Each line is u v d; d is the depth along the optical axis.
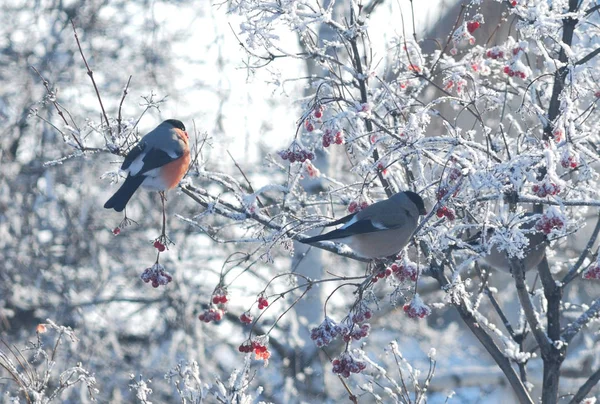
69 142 10.16
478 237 10.21
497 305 11.43
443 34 14.04
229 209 10.89
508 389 18.28
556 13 10.49
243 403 9.78
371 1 12.59
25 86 20.36
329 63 11.11
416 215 9.74
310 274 18.59
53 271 19.50
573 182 11.22
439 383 18.47
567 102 9.09
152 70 20.66
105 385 18.39
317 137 11.05
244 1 10.17
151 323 19.83
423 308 9.06
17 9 21.41
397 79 10.97
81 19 21.16
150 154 10.20
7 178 19.50
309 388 18.25
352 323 8.95
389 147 10.24
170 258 19.64
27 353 18.14
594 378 10.28
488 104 11.67
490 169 8.96
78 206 19.72
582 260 10.73
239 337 19.50
